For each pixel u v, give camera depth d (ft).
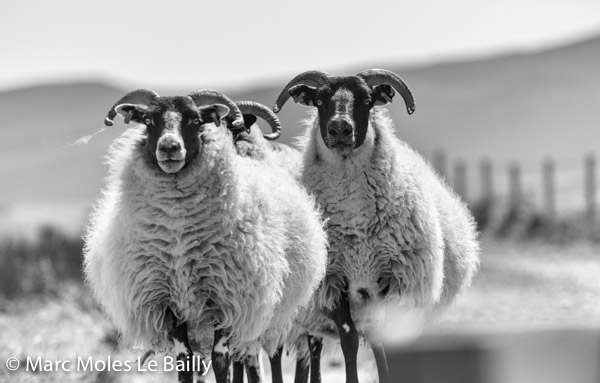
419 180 54.03
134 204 44.24
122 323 45.29
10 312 92.27
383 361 53.78
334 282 52.34
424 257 52.75
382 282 52.70
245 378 62.34
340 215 52.44
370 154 52.54
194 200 43.88
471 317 88.22
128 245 44.32
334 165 52.65
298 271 47.60
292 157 56.34
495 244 171.83
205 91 46.60
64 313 83.20
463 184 211.41
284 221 47.19
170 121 44.27
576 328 74.74
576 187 239.71
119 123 258.57
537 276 128.57
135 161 44.47
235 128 51.44
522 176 302.04
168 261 44.06
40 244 123.24
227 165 44.78
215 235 44.16
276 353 51.67
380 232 52.21
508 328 75.87
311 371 54.19
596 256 155.53
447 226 57.77
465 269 59.82
